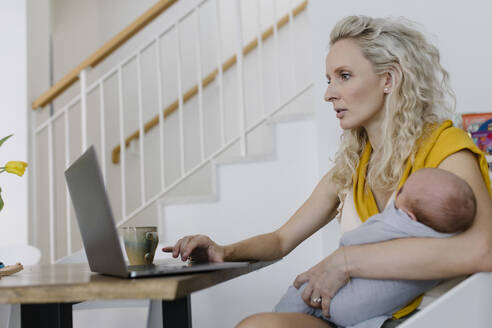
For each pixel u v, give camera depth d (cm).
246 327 94
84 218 94
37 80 317
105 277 87
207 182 350
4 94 304
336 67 120
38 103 301
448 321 80
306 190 248
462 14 220
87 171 85
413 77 115
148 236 116
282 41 339
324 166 229
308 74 334
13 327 153
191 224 261
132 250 114
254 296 250
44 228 337
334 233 224
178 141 358
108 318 194
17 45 307
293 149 251
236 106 348
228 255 117
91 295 74
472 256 85
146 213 359
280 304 107
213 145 351
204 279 80
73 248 348
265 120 262
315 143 248
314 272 102
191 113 358
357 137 128
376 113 121
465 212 86
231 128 348
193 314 258
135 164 364
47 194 342
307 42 335
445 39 221
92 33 379
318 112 232
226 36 357
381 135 121
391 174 113
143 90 370
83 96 292
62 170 355
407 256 88
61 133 358
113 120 371
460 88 217
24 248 213
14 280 92
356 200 118
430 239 88
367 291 93
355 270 94
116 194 365
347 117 121
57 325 100
